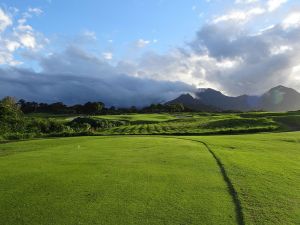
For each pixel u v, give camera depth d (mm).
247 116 91000
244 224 10234
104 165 18516
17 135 52250
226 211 11250
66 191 13305
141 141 32812
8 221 10344
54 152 24531
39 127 65812
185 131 57875
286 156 22922
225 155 22469
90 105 189750
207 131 56250
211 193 13188
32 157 21844
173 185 14258
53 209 11312
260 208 11570
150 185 14211
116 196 12664
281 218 10727
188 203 11953
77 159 20766
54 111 190500
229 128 59906
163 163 19203
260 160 20797
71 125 72125
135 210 11234
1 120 67312
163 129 65125
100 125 81500
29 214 10891
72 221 10344
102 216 10719
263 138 35938
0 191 13344
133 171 16891
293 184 14742
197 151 24469
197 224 10188
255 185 14430
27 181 14852
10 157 21906
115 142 31906
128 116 118562
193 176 15906
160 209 11344
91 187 13867
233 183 14672
